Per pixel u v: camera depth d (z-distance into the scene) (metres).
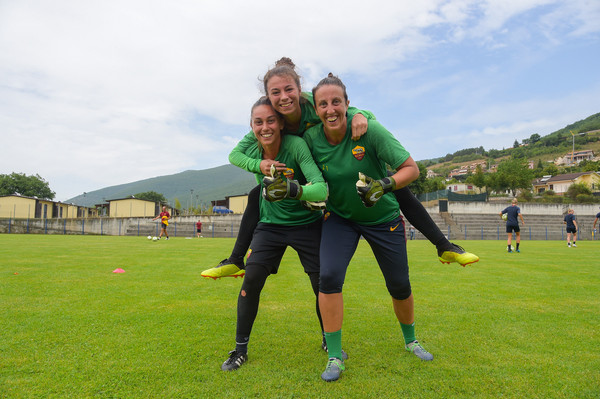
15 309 3.95
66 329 3.27
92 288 5.18
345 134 2.65
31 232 30.25
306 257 2.91
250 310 2.65
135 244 15.40
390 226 2.76
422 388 2.21
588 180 63.59
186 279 6.05
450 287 5.54
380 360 2.67
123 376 2.33
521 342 3.06
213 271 3.15
